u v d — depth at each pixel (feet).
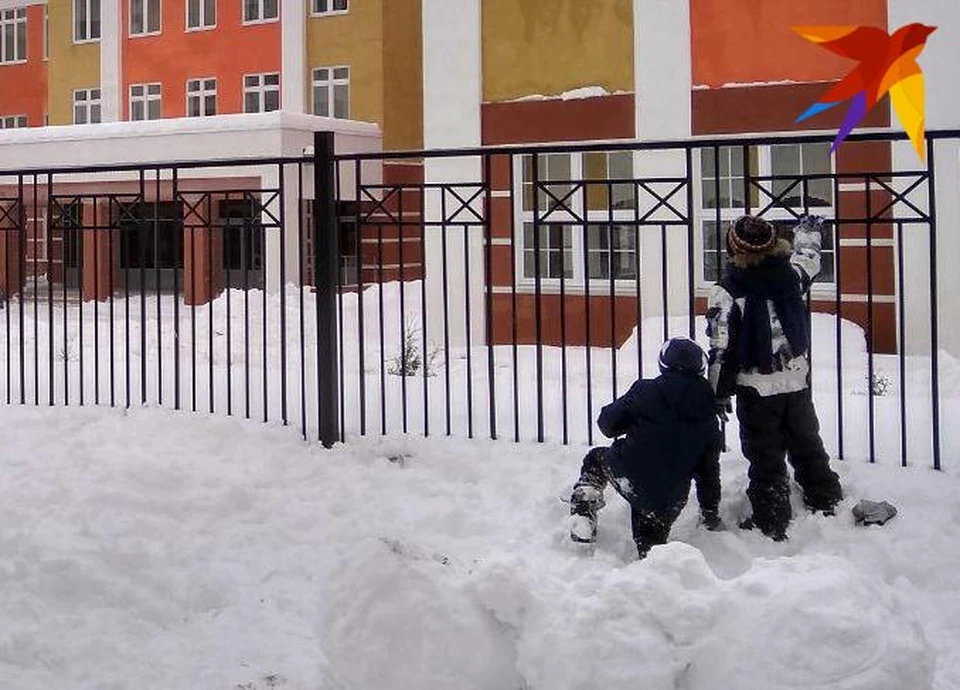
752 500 18.10
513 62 45.75
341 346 23.77
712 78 42.78
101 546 16.53
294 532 18.35
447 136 46.55
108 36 100.01
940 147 38.78
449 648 10.98
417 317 49.60
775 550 17.44
